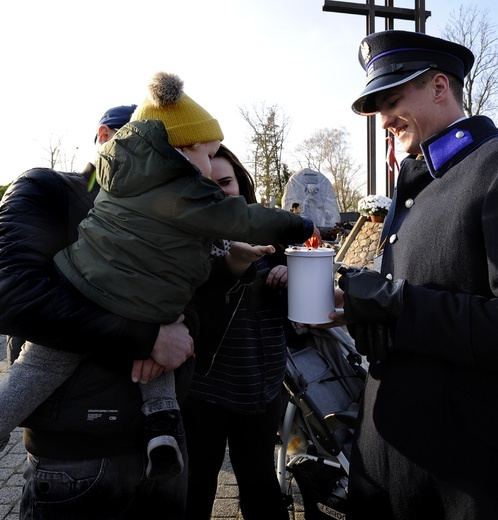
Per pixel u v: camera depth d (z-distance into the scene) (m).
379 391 1.48
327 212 22.58
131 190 1.33
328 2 10.96
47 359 1.31
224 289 1.86
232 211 1.40
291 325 2.25
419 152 1.59
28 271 1.29
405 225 1.49
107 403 1.35
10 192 1.41
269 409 2.05
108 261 1.32
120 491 1.39
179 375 1.57
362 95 1.51
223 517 2.70
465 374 1.31
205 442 2.02
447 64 1.46
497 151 1.29
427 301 1.28
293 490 2.93
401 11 11.19
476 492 1.25
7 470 3.24
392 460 1.42
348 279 1.42
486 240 1.21
